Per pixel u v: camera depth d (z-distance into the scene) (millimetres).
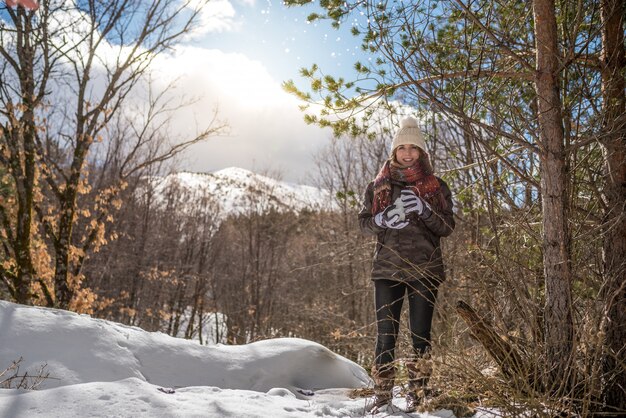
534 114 3754
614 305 2869
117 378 3264
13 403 2447
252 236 29109
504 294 3318
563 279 2902
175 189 27609
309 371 3975
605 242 3049
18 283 10148
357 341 7465
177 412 2539
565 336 2826
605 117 3283
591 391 2518
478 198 4617
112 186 12094
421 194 3328
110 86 11039
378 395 3082
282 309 24469
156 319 23109
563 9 3633
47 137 11008
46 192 13344
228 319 28172
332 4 3836
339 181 19734
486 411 2709
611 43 3363
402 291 3365
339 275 13828
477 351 3211
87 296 11273
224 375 3676
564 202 3037
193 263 27703
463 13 3662
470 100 3664
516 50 3725
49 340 3367
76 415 2404
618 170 3113
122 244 19906
